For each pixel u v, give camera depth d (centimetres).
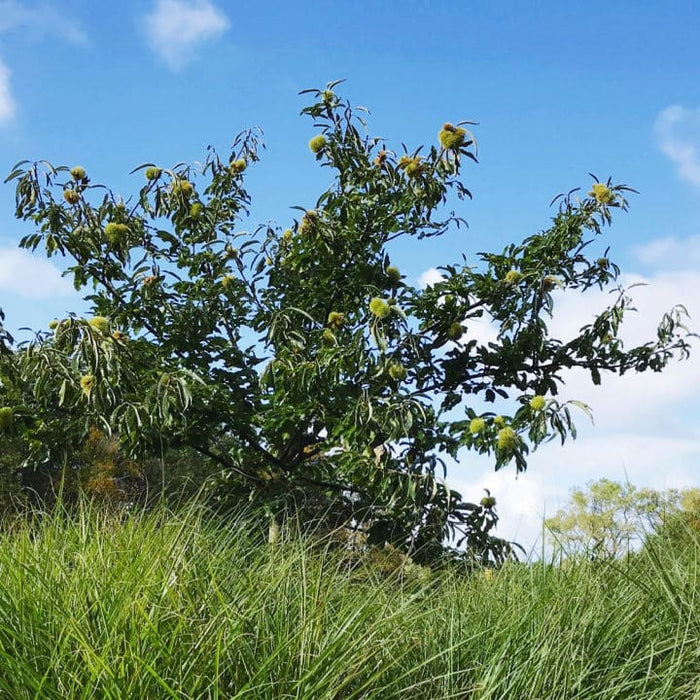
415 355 711
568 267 752
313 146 730
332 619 257
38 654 206
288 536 346
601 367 743
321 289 738
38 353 545
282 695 201
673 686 295
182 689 195
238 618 222
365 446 628
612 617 322
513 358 738
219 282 729
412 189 697
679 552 419
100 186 700
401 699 240
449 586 384
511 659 282
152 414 556
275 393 648
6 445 1206
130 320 722
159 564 254
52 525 318
